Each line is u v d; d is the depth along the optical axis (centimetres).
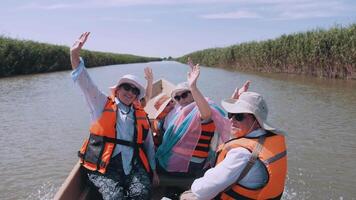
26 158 760
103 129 399
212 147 470
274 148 287
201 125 454
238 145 292
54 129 1009
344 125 1024
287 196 563
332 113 1196
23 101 1521
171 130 471
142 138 418
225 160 289
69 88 2028
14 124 1071
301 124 1041
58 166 714
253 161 284
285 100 1488
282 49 3177
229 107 303
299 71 2973
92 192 428
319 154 767
